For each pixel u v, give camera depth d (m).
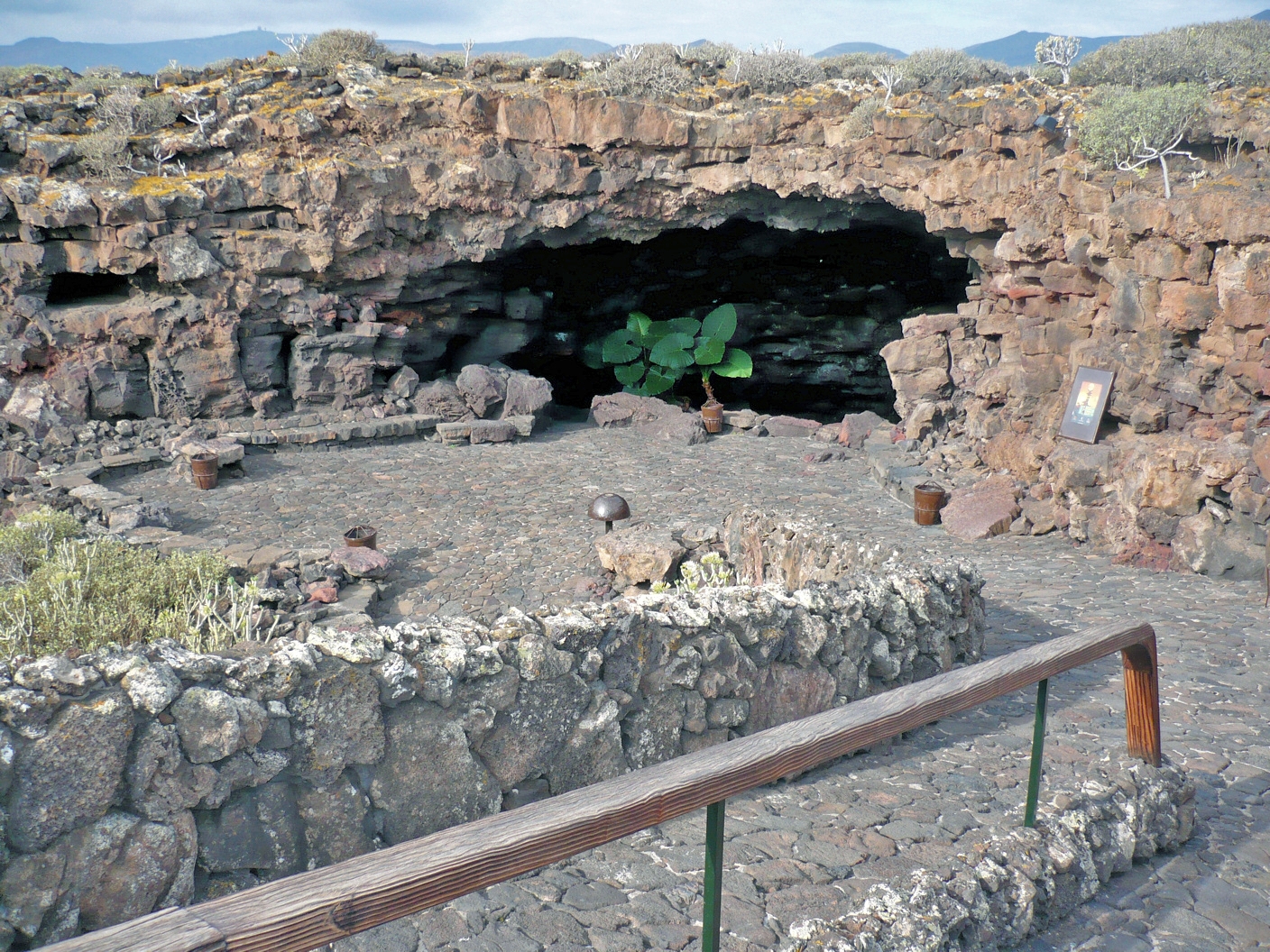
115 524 15.52
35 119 21.86
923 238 28.41
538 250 26.98
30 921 3.53
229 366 21.73
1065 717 6.91
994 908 4.14
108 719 3.68
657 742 5.43
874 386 34.62
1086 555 13.83
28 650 9.27
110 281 22.55
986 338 20.06
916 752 6.04
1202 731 6.86
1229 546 12.32
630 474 20.03
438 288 24.53
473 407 23.42
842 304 33.00
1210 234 13.38
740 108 23.17
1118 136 16.20
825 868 4.33
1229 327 13.45
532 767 4.92
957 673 3.96
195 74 24.45
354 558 13.67
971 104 19.84
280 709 4.08
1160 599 11.26
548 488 18.94
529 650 4.86
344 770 4.30
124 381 21.05
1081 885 4.54
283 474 19.64
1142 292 14.59
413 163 22.34
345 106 22.58
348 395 23.02
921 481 17.84
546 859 2.42
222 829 3.98
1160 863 4.97
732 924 3.85
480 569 14.58
